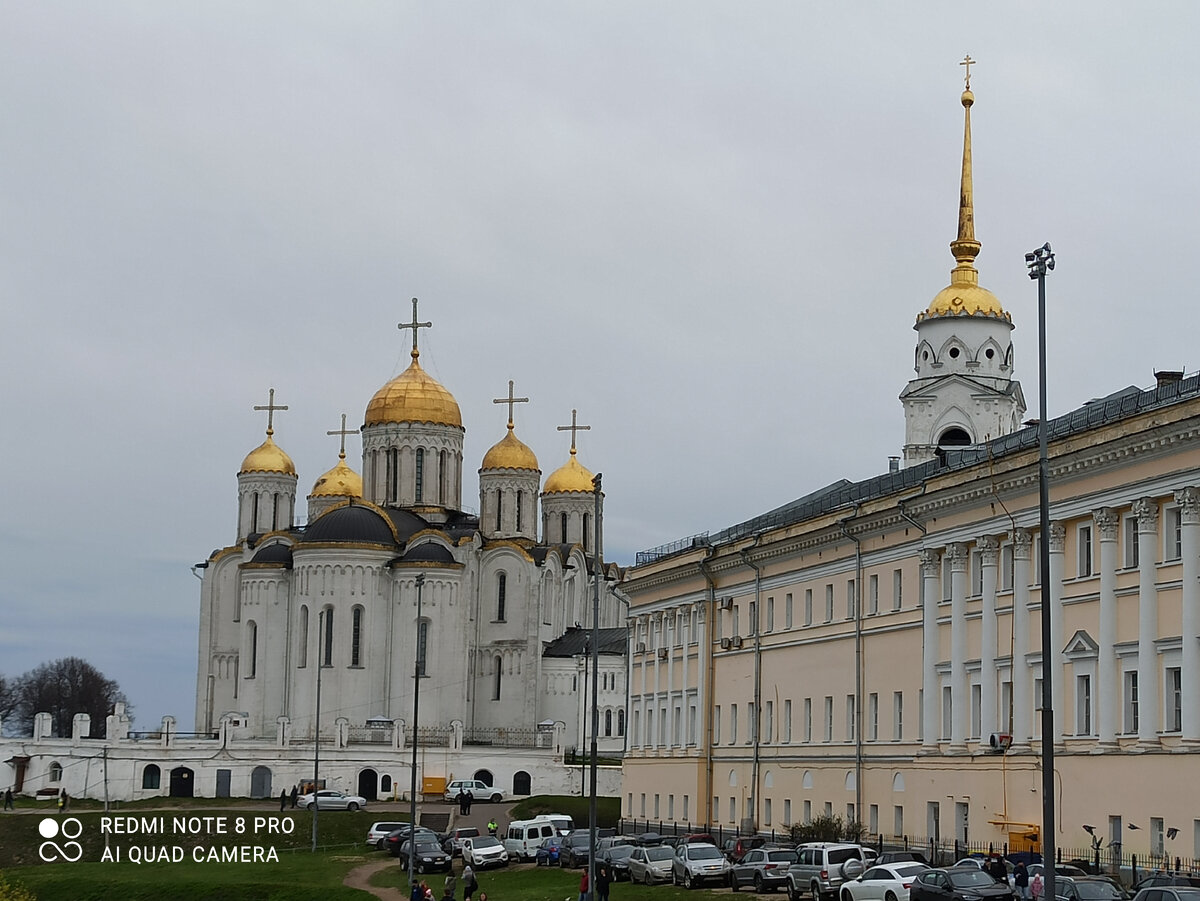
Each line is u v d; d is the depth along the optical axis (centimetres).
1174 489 5666
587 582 18525
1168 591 5734
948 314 11006
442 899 7156
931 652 7262
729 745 9469
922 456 10919
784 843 7962
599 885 6438
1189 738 5559
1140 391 6825
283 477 18150
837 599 8281
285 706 16025
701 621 9956
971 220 11225
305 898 8006
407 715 15712
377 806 13488
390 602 15975
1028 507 6556
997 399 10894
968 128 11250
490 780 14950
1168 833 5569
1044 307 4522
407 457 17150
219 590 17275
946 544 7169
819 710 8375
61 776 13912
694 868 6788
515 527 17738
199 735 14800
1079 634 6191
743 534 9862
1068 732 6247
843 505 8431
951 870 5184
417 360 17675
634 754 10919
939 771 7075
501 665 16750
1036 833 6278
